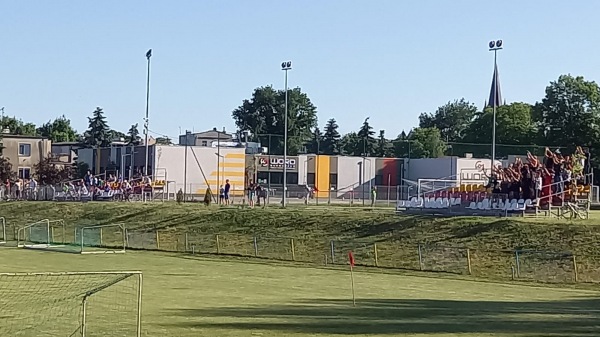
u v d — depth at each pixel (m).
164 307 26.41
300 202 82.31
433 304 28.70
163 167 89.75
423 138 143.62
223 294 31.06
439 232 49.66
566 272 40.44
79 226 66.69
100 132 139.75
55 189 82.88
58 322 22.28
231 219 61.44
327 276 39.88
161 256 51.06
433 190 60.97
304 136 165.88
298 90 170.25
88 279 32.50
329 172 99.25
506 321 23.89
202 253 53.00
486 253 44.59
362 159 99.94
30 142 116.94
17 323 22.09
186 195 85.25
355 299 30.00
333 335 20.69
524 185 51.56
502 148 113.81
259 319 23.66
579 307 28.41
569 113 114.88
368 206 71.38
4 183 98.00
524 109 129.88
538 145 117.00
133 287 32.31
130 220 66.50
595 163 105.25
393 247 49.16
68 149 145.75
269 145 128.12
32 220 71.69
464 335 20.98
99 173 103.31
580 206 51.56
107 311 24.62
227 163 93.00
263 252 52.19
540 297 32.16
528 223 47.34
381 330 21.66
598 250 42.53
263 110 169.50
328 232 54.69
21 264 44.72
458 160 93.00
